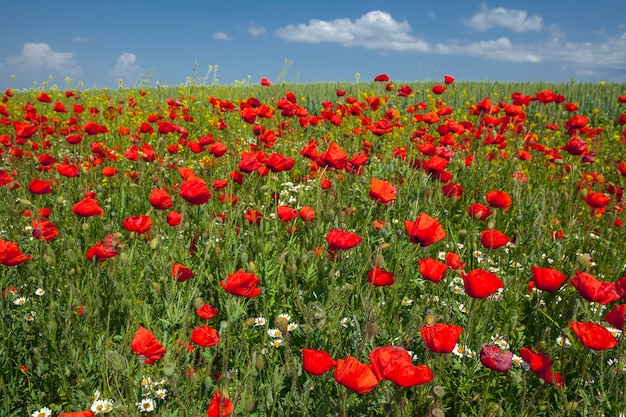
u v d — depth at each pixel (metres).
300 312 3.09
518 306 3.49
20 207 4.79
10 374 2.70
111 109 10.72
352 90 19.50
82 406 2.39
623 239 4.51
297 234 4.31
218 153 4.91
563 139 10.61
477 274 2.29
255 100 7.56
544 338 2.63
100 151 6.12
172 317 2.79
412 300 3.33
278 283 3.31
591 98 18.89
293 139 8.13
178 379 2.25
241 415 2.25
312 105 18.08
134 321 2.75
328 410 2.12
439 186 4.54
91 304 2.87
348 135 7.58
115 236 2.99
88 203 3.29
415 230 2.66
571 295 3.44
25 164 6.10
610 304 3.60
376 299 3.21
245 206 4.64
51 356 2.77
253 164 4.21
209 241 3.40
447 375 2.57
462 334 2.86
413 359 2.59
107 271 3.07
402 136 7.91
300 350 2.75
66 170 4.66
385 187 3.46
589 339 2.15
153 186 5.68
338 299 2.90
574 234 4.69
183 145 7.49
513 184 4.92
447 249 4.16
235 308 2.89
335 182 4.81
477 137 7.03
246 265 3.24
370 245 3.58
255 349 2.66
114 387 2.40
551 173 7.04
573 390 2.60
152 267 3.36
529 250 4.33
